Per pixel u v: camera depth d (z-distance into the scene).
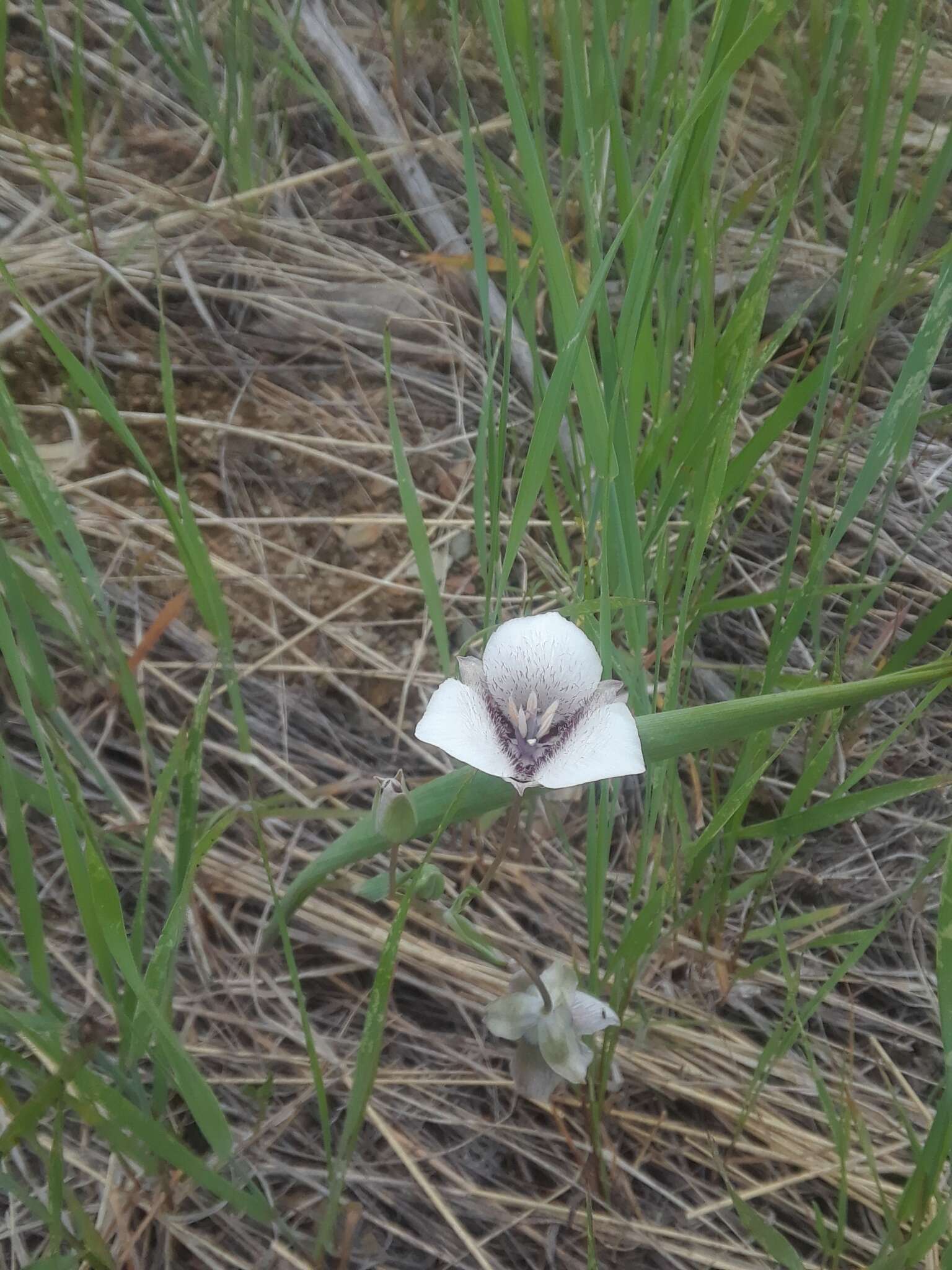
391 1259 0.17
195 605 0.21
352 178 0.27
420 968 0.19
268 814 0.16
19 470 0.14
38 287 0.23
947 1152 0.14
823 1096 0.15
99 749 0.19
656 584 0.18
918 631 0.19
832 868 0.22
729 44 0.15
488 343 0.16
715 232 0.19
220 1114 0.13
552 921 0.20
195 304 0.24
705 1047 0.20
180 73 0.23
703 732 0.13
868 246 0.20
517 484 0.25
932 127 0.31
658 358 0.18
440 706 0.13
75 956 0.18
